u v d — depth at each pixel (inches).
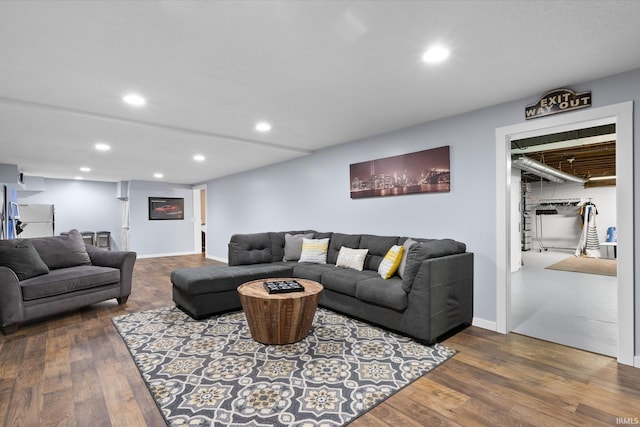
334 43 73.8
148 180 323.9
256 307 100.0
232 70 87.2
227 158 208.7
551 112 101.0
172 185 343.3
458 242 119.9
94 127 135.3
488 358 91.8
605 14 62.8
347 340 104.3
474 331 113.7
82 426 62.4
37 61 80.7
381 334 109.4
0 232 204.7
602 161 244.5
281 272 149.7
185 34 69.5
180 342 103.3
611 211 348.8
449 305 106.5
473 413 66.4
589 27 67.4
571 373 83.0
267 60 81.7
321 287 113.5
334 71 88.4
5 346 101.0
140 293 172.1
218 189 304.7
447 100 110.3
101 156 198.1
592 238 333.1
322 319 125.4
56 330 115.3
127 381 79.4
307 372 83.3
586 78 93.2
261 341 102.0
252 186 254.1
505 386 76.8
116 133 144.9
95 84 95.1
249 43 73.5
